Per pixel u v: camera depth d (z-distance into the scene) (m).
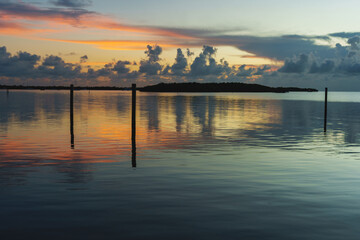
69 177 13.45
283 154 18.80
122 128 31.22
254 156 18.19
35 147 20.77
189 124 35.50
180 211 9.61
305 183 12.68
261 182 12.81
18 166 15.46
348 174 14.13
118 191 11.55
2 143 22.20
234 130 30.38
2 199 10.59
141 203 10.30
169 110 59.84
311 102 113.88
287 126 34.34
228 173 14.28
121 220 8.92
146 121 38.50
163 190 11.70
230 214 9.39
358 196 11.07
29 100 101.12
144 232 8.17
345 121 41.06
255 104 91.44
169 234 8.05
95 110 57.38
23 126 32.28
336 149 20.56
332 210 9.73
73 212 9.49
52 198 10.72
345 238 7.88
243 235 8.02
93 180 13.01
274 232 8.20
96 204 10.18
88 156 18.02
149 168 15.19
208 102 102.50
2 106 67.56
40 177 13.42
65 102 89.00
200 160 17.06
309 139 24.95
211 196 11.04
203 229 8.36
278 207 9.98
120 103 86.88
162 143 22.72
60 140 23.69
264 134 27.69
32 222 8.76
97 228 8.39
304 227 8.50
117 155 18.36
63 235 7.98
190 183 12.65
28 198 10.70
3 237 7.86
